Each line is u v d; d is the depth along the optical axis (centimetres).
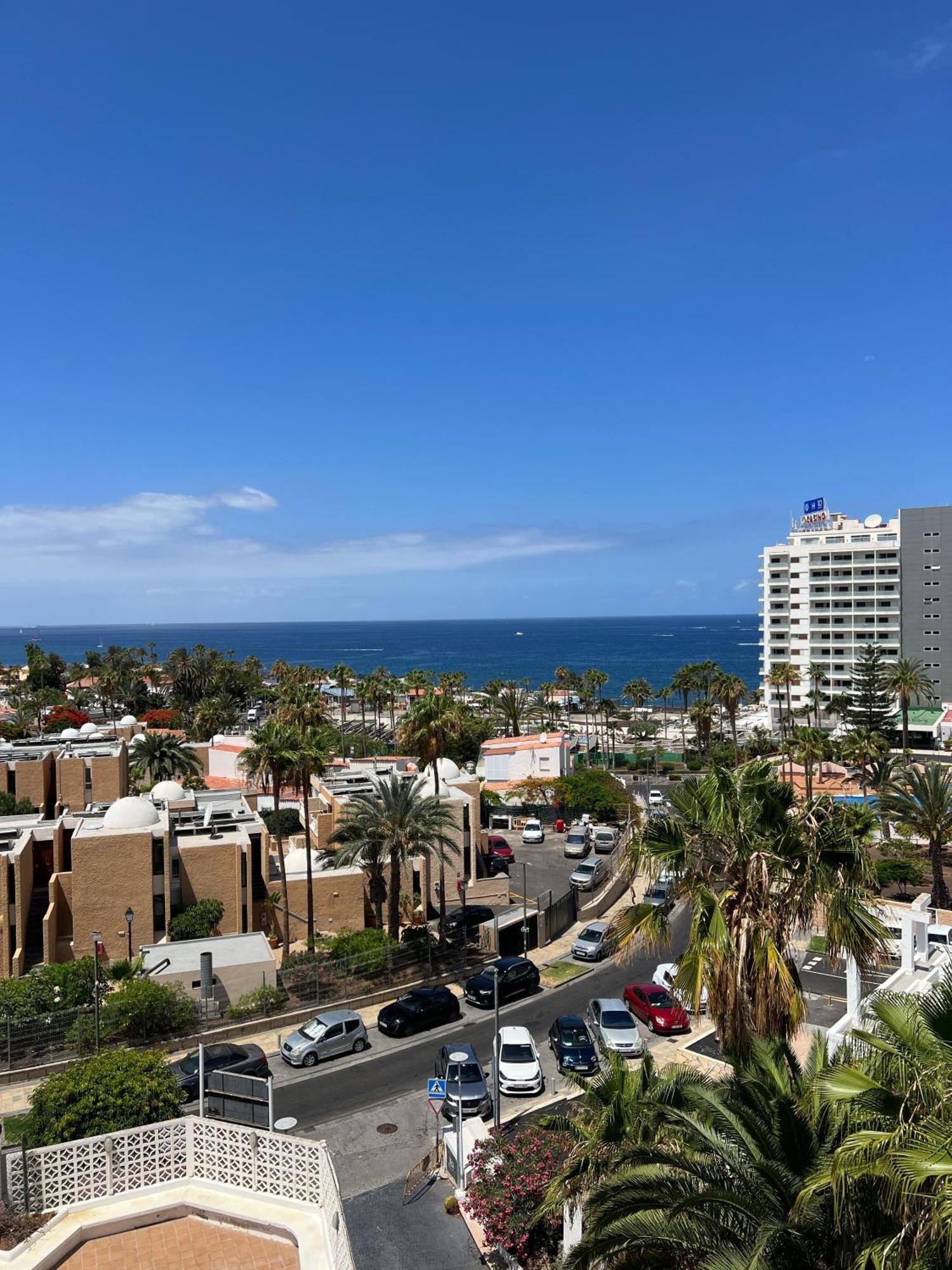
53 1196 1423
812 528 13525
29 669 14500
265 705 14000
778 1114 1159
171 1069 2491
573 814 7256
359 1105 2569
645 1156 1228
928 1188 870
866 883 1476
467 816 5069
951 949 2697
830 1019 2920
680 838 1523
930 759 9950
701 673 11856
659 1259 1149
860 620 12450
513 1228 1694
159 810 4844
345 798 5450
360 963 3600
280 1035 3141
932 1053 990
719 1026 1448
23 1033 2936
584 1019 3192
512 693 12500
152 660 18775
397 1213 1983
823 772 7119
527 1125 2170
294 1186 1442
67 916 4119
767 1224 995
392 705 13400
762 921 1422
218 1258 1338
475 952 3991
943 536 11956
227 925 4259
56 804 6097
